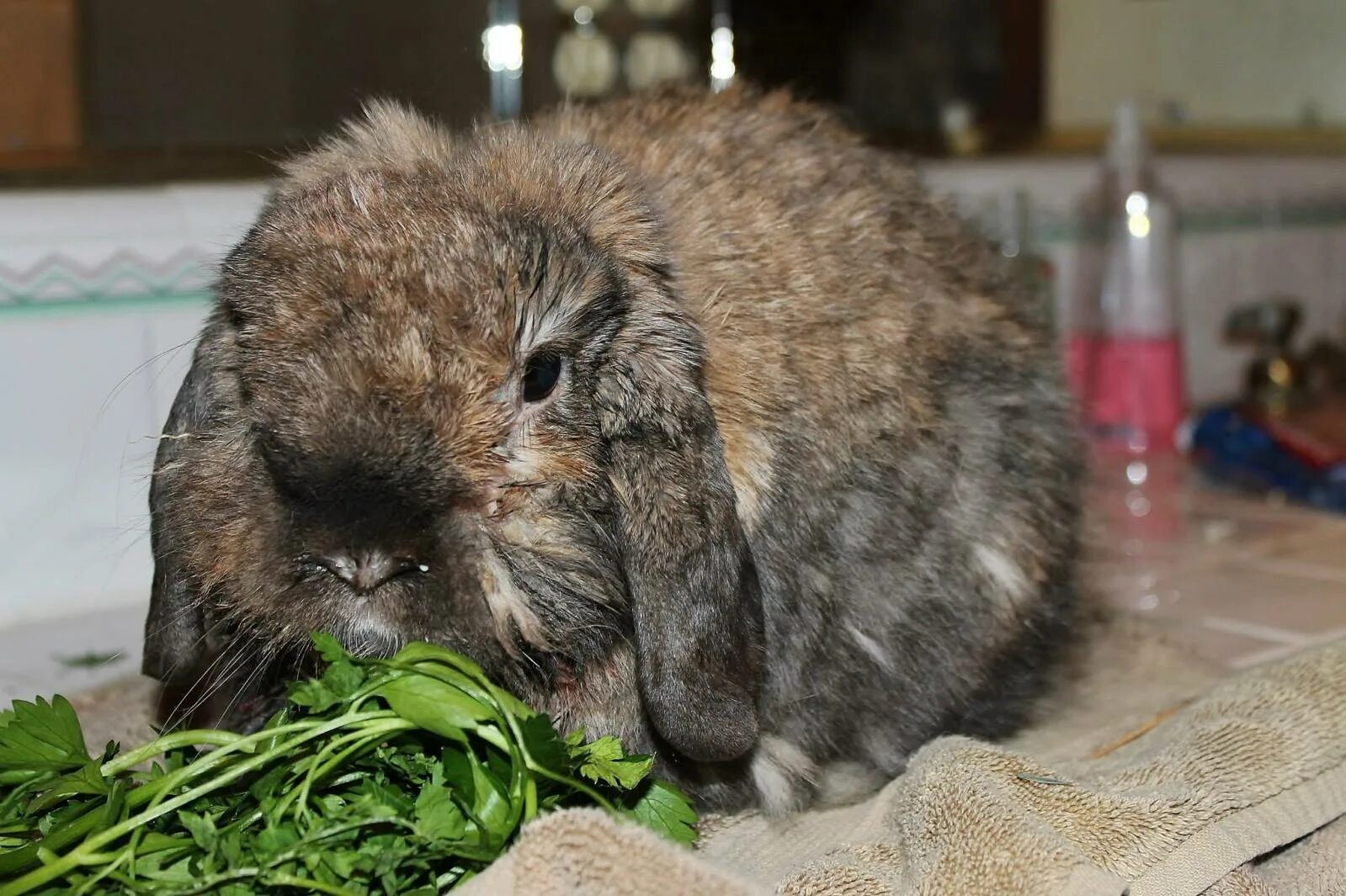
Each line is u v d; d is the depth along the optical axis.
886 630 0.70
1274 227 1.21
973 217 0.90
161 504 0.65
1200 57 1.19
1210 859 0.61
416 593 0.58
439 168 0.64
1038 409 0.75
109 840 0.57
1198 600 0.87
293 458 0.57
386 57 0.89
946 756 0.64
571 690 0.63
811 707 0.69
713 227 0.68
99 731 0.72
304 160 0.68
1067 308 1.12
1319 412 1.12
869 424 0.69
